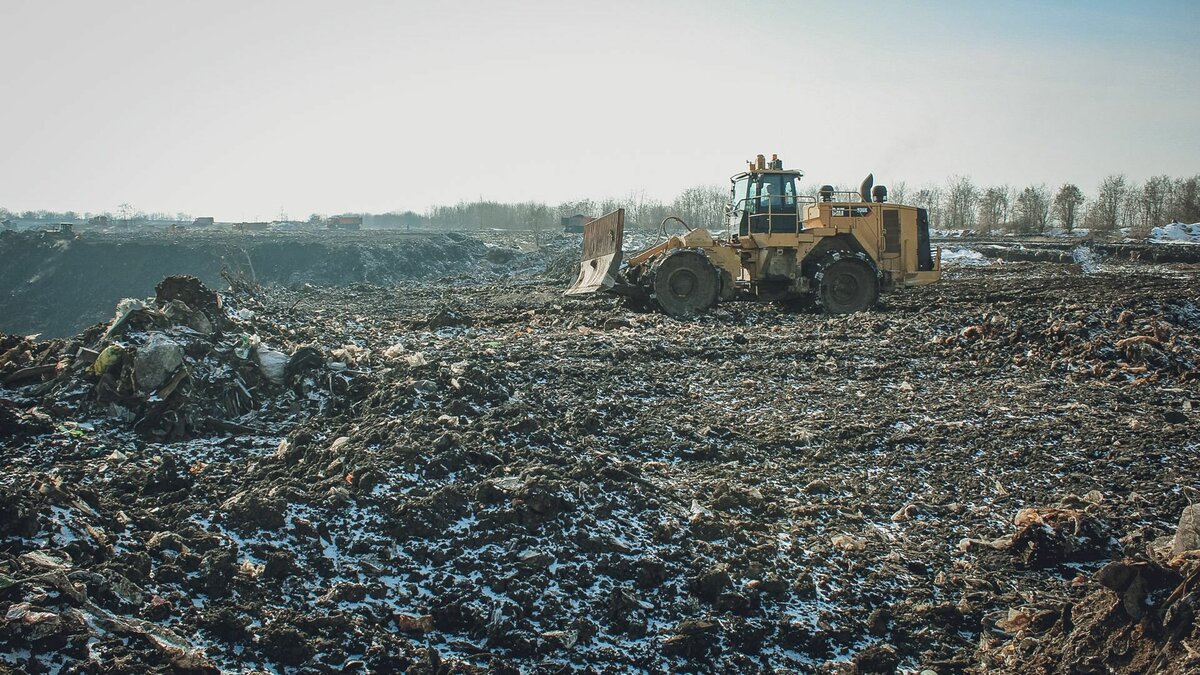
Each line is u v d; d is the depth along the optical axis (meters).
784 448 8.29
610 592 5.16
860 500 7.05
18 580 4.19
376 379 8.79
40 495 5.03
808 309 16.80
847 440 8.51
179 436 7.76
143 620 4.35
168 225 92.44
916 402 9.93
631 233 52.91
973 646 4.99
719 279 16.14
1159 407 9.55
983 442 8.37
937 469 7.75
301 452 6.98
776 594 5.35
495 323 15.61
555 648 4.66
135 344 8.42
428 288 25.69
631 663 4.63
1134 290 20.59
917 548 6.21
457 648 4.63
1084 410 9.44
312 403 8.56
